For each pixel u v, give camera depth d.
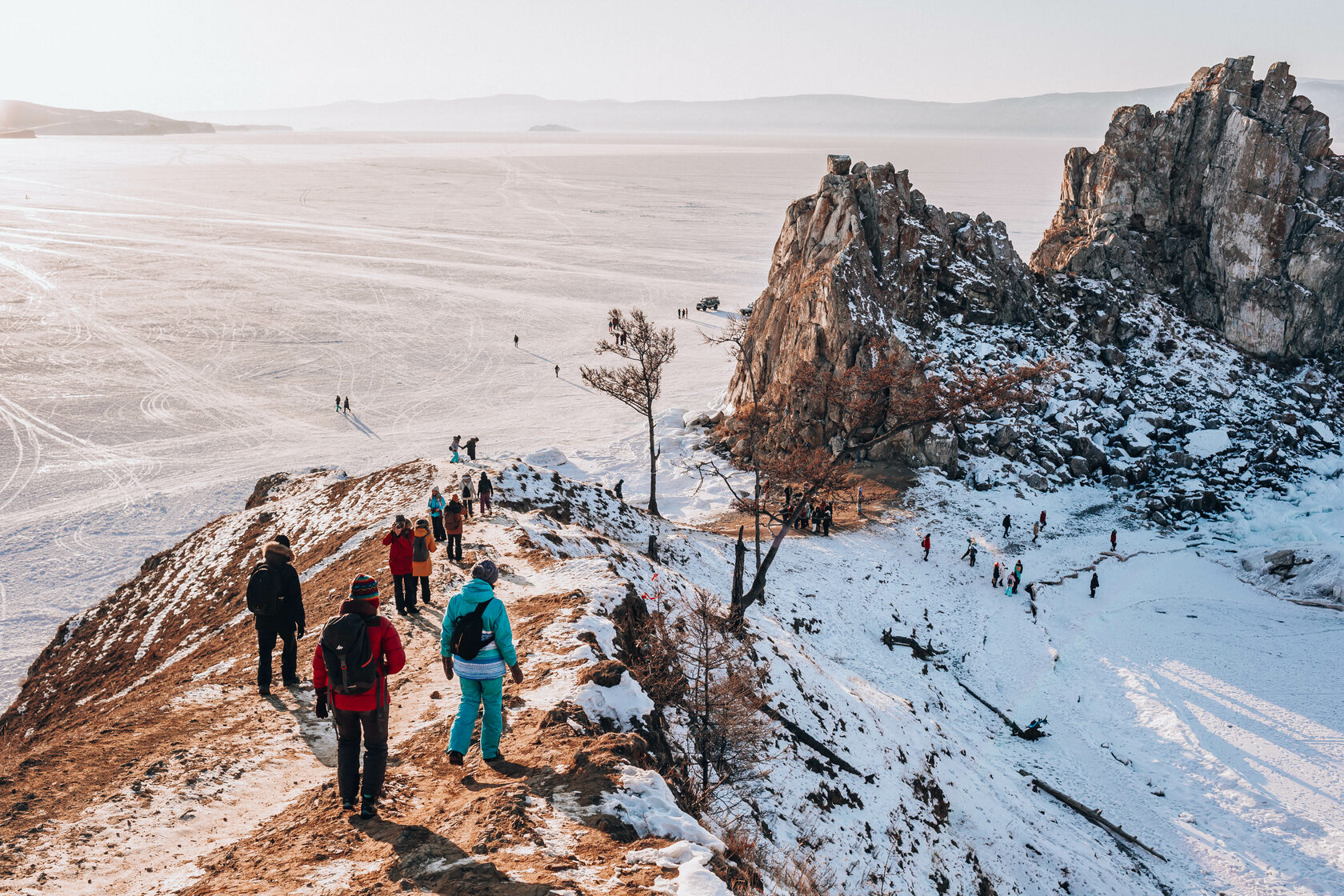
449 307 101.88
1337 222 55.59
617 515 36.38
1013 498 47.31
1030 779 25.31
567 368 77.69
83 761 9.62
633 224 189.88
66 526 44.00
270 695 12.23
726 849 7.51
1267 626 35.06
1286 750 27.02
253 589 12.15
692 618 16.95
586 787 7.59
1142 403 52.69
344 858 6.61
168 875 6.89
